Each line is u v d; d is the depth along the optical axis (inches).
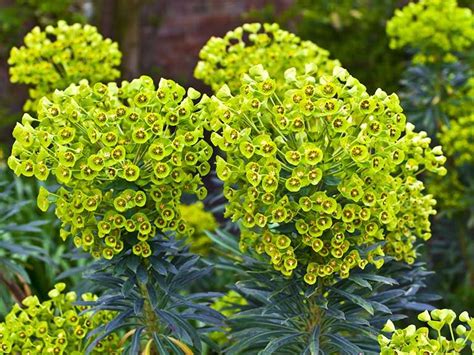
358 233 40.4
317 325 42.2
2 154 89.8
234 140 37.8
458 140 66.9
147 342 42.9
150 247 39.9
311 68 39.4
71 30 57.0
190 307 42.8
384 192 39.3
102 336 41.2
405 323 70.3
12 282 56.0
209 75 56.3
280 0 127.8
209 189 87.6
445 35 67.1
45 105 38.5
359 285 41.9
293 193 39.2
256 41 56.3
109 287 42.0
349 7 102.3
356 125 39.1
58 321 44.9
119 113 38.0
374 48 100.0
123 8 103.2
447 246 74.9
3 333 44.2
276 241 39.2
